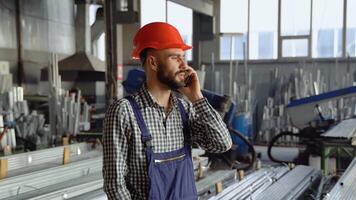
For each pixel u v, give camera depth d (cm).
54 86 469
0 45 626
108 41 529
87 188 251
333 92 479
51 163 296
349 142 402
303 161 491
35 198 220
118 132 119
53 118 441
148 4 855
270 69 775
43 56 715
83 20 785
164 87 127
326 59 742
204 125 130
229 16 814
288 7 773
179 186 124
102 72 757
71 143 381
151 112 123
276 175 332
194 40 831
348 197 225
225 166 427
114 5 530
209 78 784
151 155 120
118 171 118
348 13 736
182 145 129
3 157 288
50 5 730
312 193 298
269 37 791
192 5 706
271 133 679
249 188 284
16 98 445
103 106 729
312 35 762
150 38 124
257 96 766
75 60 737
